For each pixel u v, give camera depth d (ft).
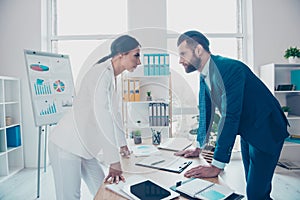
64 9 10.94
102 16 10.75
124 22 10.67
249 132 4.01
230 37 10.76
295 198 6.54
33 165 9.95
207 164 3.50
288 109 9.21
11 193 7.27
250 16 10.26
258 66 10.02
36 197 6.97
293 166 8.72
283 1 9.99
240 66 3.61
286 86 9.09
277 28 10.02
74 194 3.88
